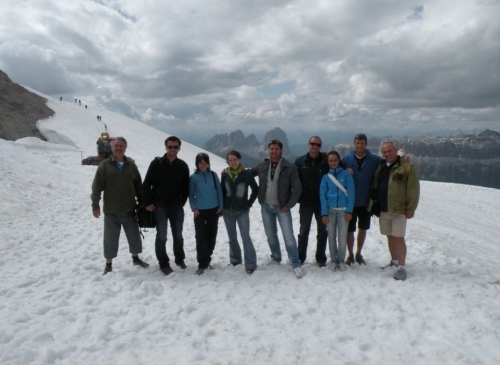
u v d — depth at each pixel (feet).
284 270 23.76
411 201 21.76
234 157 23.54
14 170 54.08
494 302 18.30
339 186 22.88
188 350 14.65
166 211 23.41
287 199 23.27
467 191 112.27
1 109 226.58
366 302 18.65
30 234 32.63
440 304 18.22
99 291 20.26
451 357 13.66
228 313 18.07
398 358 13.94
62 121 248.32
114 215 23.47
